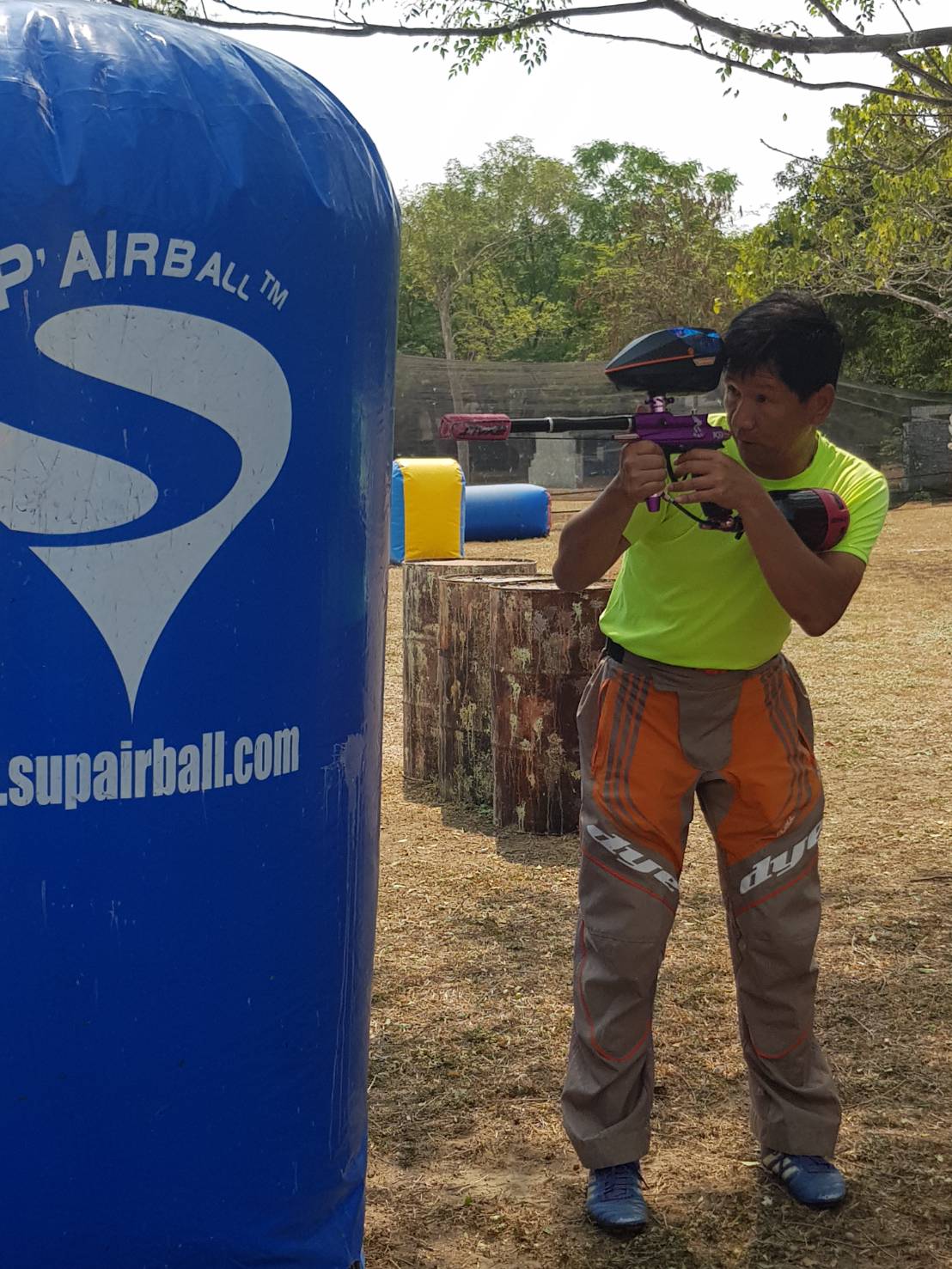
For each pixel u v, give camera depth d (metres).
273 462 1.92
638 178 60.62
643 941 2.55
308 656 2.02
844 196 16.05
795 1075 2.69
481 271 53.16
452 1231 2.63
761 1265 2.51
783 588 2.37
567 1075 2.66
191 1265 1.99
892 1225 2.64
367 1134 2.62
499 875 4.97
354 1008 2.25
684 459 2.35
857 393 29.05
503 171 50.44
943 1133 3.01
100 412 1.77
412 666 6.31
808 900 2.62
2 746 1.78
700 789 2.65
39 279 1.73
